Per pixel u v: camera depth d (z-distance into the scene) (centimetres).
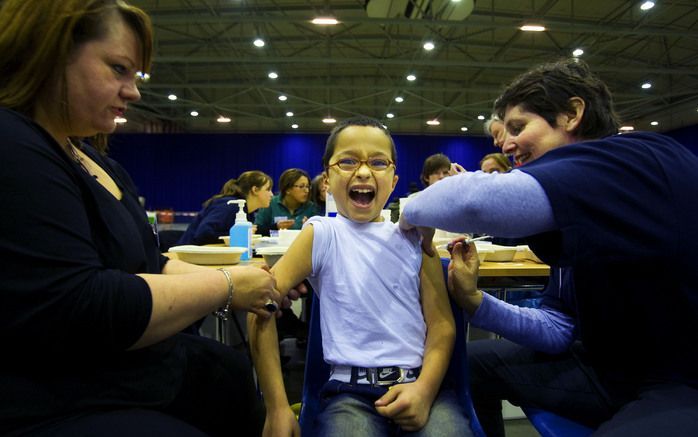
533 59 886
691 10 689
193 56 929
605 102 81
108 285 55
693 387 66
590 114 79
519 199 63
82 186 61
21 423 52
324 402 81
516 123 84
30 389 53
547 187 62
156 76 1048
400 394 72
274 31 814
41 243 51
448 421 74
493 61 892
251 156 1308
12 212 50
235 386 91
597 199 61
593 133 80
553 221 64
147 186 1284
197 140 1295
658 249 61
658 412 62
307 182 337
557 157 70
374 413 76
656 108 1134
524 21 634
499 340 107
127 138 1277
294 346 240
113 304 54
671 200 61
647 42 817
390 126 1338
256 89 1109
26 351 52
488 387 99
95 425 55
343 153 90
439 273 91
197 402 85
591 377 88
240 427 91
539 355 98
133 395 62
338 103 1098
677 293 63
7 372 53
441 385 86
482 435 77
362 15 743
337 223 91
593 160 65
